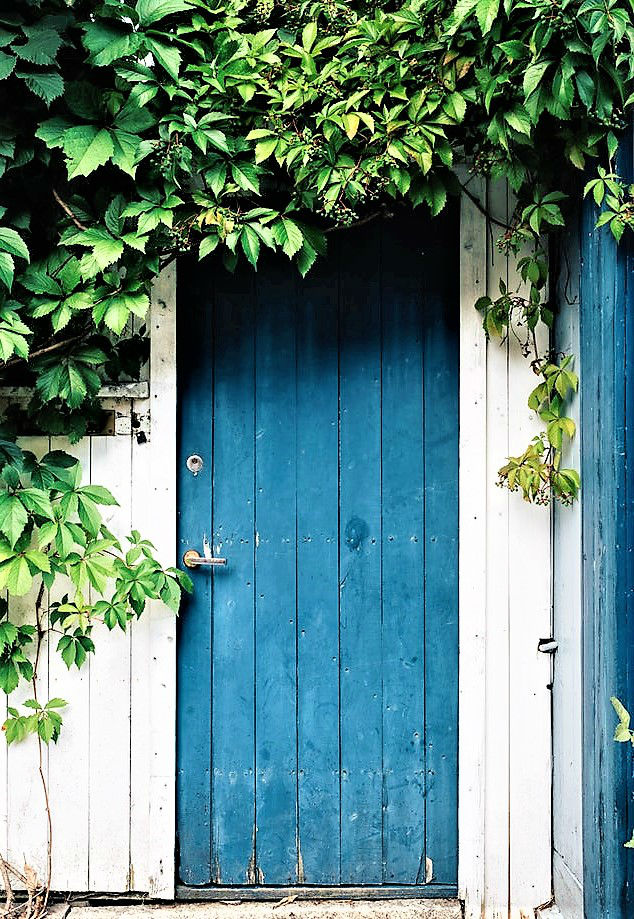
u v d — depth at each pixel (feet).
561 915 8.05
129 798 8.42
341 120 6.84
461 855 8.30
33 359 7.71
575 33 6.38
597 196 6.64
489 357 8.31
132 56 7.07
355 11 7.26
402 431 8.55
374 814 8.54
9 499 7.18
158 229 7.41
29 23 7.01
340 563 8.57
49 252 7.57
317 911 8.30
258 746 8.56
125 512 8.41
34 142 7.25
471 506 8.26
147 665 8.43
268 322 8.59
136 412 8.41
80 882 8.38
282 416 8.59
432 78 6.97
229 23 7.11
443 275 8.57
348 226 7.93
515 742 8.32
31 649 8.41
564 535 8.01
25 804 8.38
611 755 6.79
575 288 7.66
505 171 7.23
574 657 7.73
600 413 6.97
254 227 7.23
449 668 8.54
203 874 8.52
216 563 8.49
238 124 7.17
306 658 8.57
